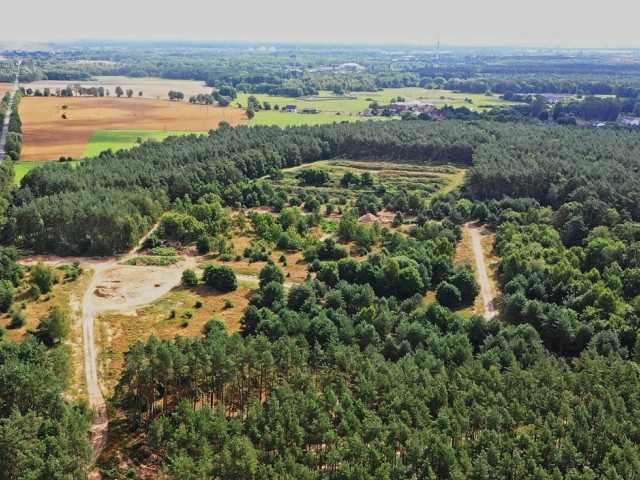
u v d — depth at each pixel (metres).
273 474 69.56
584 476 67.50
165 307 121.06
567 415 78.81
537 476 68.12
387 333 106.88
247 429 77.69
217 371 83.69
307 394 81.69
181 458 69.19
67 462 69.12
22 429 71.88
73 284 131.88
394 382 84.38
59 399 78.81
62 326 104.62
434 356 94.31
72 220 152.88
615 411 79.94
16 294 124.88
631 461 70.38
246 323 110.31
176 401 88.69
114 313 118.19
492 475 69.00
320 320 101.88
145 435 81.81
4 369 79.06
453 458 69.62
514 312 117.00
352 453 71.31
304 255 149.38
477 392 81.94
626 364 91.38
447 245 145.62
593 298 115.69
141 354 83.19
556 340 107.75
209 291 129.62
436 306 110.88
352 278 130.75
